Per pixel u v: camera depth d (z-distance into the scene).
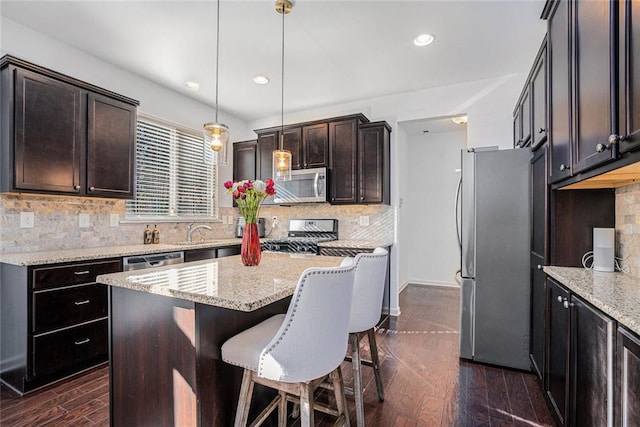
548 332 1.89
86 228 2.90
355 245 3.52
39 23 2.44
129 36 2.62
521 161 2.40
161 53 2.89
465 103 3.55
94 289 2.43
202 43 2.73
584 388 1.34
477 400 1.99
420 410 1.89
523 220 2.38
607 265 1.75
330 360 1.27
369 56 2.95
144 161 3.45
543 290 2.02
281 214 4.69
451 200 5.20
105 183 2.74
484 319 2.48
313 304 1.17
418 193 5.43
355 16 2.36
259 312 1.65
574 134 1.54
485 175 2.49
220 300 1.16
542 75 2.12
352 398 2.04
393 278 3.82
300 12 2.31
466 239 2.55
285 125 4.17
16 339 2.15
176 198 3.82
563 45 1.69
